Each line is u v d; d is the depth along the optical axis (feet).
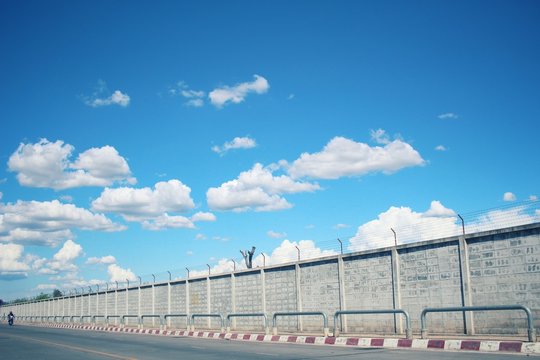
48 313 224.12
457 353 45.78
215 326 102.42
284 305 84.58
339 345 60.08
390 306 66.69
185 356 51.55
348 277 73.20
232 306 97.25
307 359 45.27
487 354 44.09
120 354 55.88
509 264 53.72
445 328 59.62
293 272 83.41
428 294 61.93
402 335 62.80
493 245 55.47
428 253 62.44
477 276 56.70
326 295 76.74
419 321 62.64
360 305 70.90
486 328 55.47
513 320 53.06
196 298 109.40
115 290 151.64
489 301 55.26
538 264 51.19
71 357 53.83
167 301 120.88
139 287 136.15
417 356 44.21
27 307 264.11
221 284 101.35
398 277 65.62
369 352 49.80
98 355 55.42
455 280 59.06
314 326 78.48
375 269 69.26
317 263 78.89
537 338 49.60
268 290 88.28
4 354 58.54
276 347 60.23
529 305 51.65
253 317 91.76
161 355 53.42
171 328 114.93
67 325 164.76
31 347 69.46
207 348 61.31
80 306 181.98
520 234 53.01
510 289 53.42
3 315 316.81
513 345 44.91
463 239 58.29
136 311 136.98
